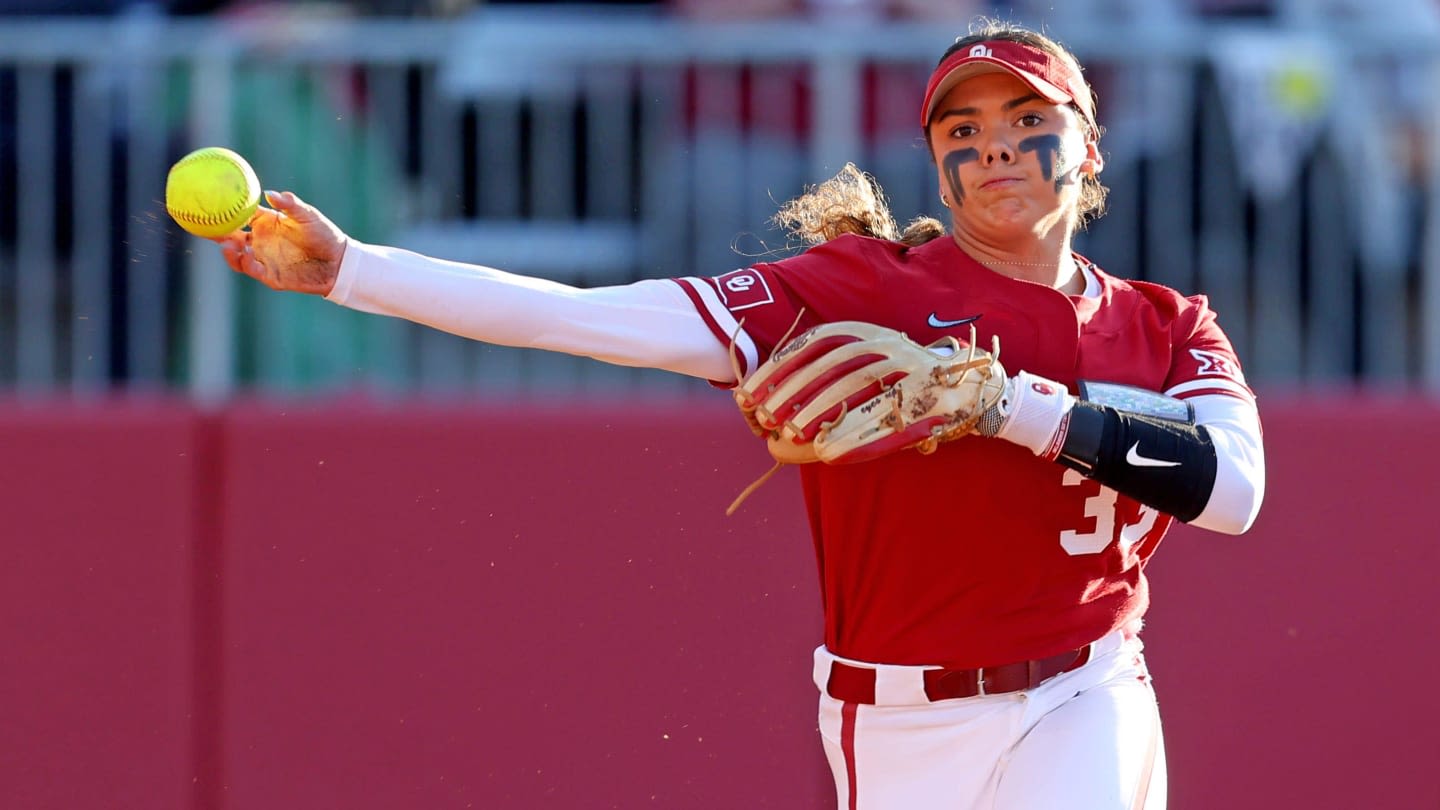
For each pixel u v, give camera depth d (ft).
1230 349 36.47
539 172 73.46
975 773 35.27
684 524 53.01
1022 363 34.88
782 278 35.35
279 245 32.40
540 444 52.90
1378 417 54.95
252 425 52.37
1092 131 36.42
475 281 33.06
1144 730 35.47
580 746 52.65
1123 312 36.01
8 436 51.70
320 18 78.38
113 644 51.80
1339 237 74.23
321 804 52.21
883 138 73.51
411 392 70.54
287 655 52.26
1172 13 83.30
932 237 38.40
